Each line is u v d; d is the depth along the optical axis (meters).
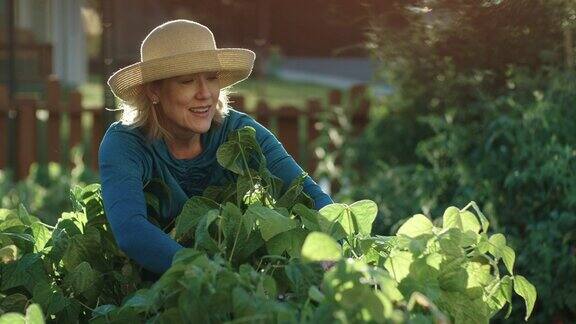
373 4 6.12
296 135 8.66
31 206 7.96
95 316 3.39
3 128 8.92
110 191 3.57
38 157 8.96
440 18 5.93
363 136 8.21
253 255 3.47
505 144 6.15
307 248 2.78
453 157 6.49
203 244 3.26
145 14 10.05
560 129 5.84
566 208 5.50
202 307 2.94
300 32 8.00
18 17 14.67
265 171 3.68
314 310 2.98
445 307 3.19
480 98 6.54
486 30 5.84
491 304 3.47
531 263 5.38
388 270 3.21
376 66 7.70
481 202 6.05
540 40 5.89
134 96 3.73
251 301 2.82
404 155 7.84
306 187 3.85
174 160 3.77
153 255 3.38
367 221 3.46
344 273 2.74
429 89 7.20
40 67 14.68
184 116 3.68
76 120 8.91
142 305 3.08
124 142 3.68
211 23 8.82
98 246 3.79
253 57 3.82
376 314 2.67
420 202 6.36
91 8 15.17
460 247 3.24
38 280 3.69
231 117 3.91
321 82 20.95
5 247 3.75
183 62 3.62
